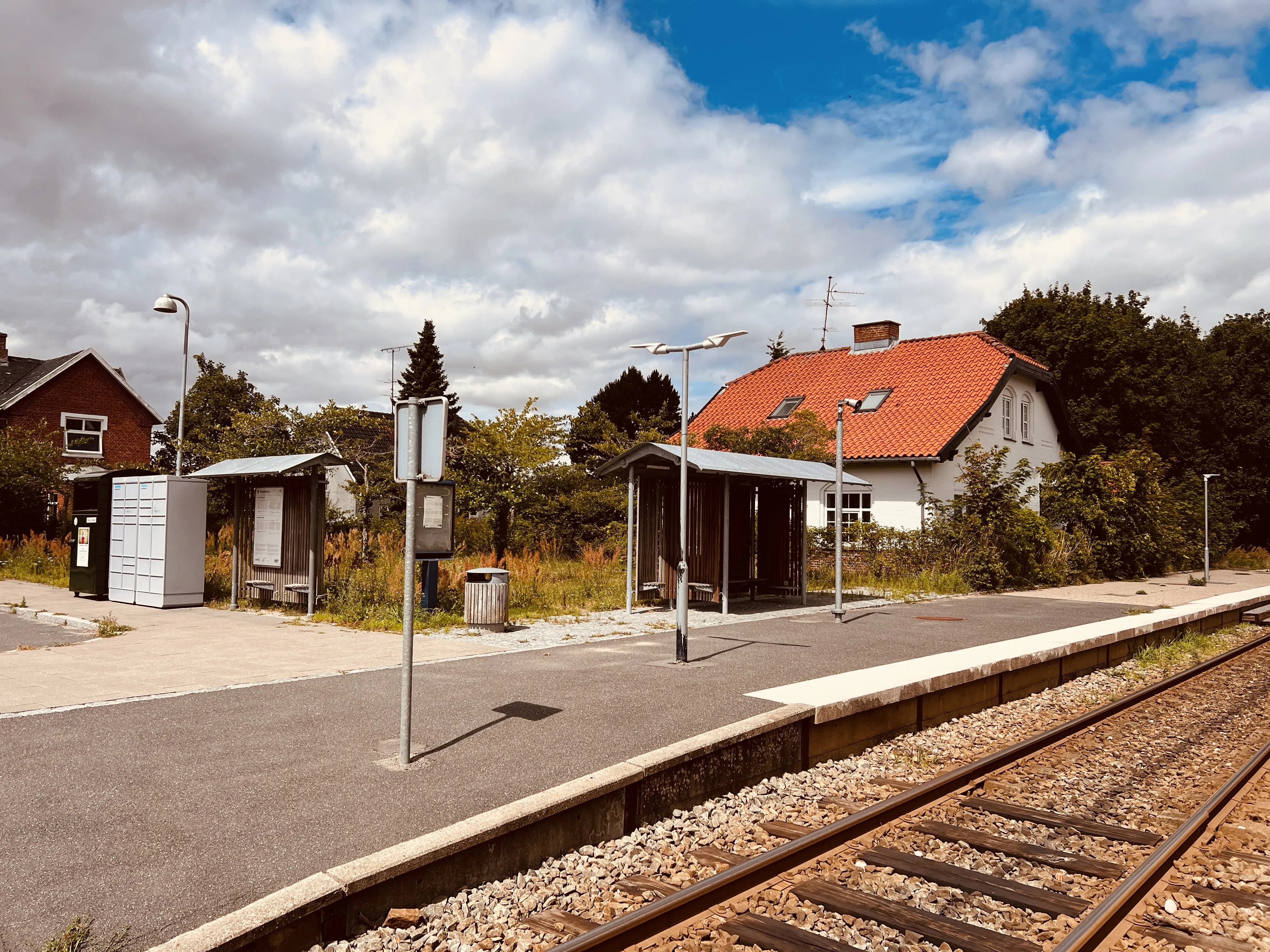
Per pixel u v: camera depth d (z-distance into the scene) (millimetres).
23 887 4039
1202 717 9664
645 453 14727
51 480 24875
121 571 15891
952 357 29438
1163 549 30016
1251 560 38031
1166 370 38219
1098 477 26734
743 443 26125
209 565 18438
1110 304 43844
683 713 7492
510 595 15781
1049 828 6027
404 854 4359
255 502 15258
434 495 13914
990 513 22359
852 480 17266
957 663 9945
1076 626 14125
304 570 14109
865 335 32625
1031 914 4645
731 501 17547
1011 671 10445
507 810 4949
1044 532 23047
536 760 6090
